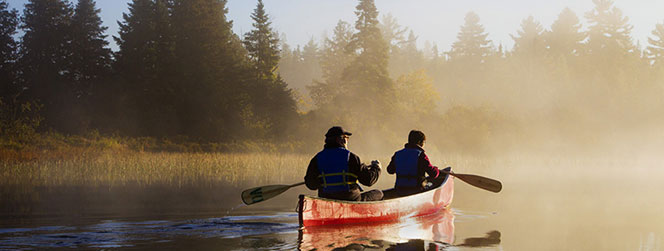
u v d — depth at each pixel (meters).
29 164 18.48
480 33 99.50
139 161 19.55
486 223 7.17
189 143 44.59
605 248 5.52
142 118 50.06
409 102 68.25
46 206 8.73
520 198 10.71
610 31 90.06
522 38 103.31
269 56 61.94
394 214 7.30
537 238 6.03
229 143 46.00
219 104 52.41
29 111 45.84
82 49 53.97
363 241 5.64
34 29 53.09
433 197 8.22
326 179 6.89
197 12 55.25
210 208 8.54
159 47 53.38
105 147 35.03
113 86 52.62
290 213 7.89
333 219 6.56
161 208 8.52
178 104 51.78
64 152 27.36
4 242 5.53
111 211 8.09
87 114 50.56
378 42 66.56
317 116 53.06
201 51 53.91
